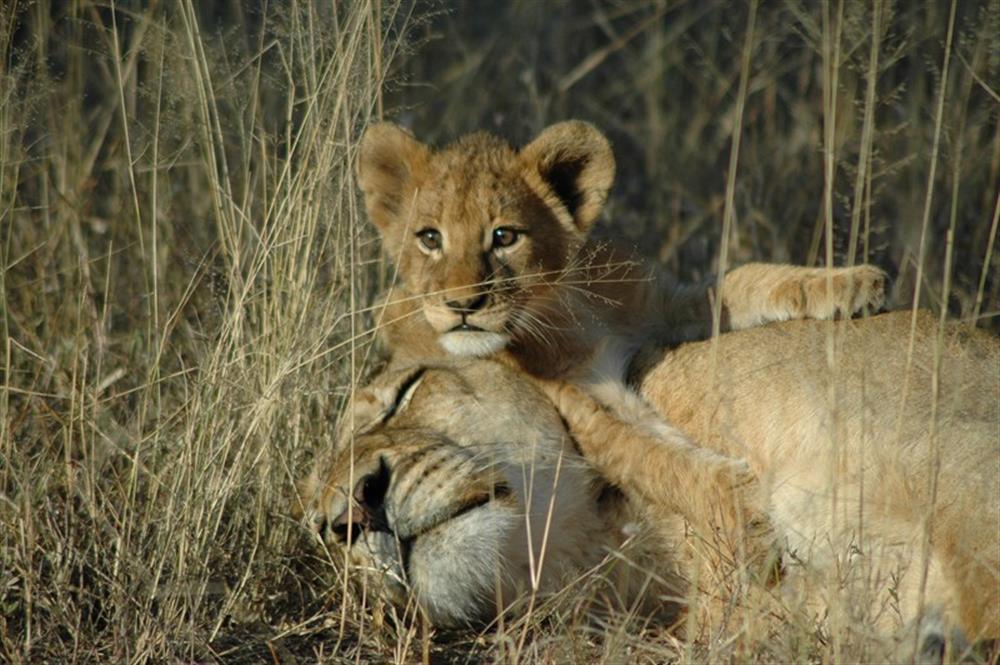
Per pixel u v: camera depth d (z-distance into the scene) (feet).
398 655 27.14
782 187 49.75
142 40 40.09
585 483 30.45
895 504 27.43
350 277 35.32
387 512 27.89
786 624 26.17
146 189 43.01
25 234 40.83
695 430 31.58
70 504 30.27
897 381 29.17
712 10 56.85
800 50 55.26
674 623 29.48
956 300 41.14
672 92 55.93
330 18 36.99
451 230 34.24
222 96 38.65
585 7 59.62
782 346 31.01
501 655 26.55
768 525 29.25
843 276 33.04
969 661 25.26
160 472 31.22
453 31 56.03
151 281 39.96
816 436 29.22
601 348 33.53
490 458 28.91
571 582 28.04
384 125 36.70
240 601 29.91
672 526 30.25
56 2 47.91
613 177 35.88
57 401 34.58
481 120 54.24
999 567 25.70
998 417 27.81
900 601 26.81
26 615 28.40
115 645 27.63
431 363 32.50
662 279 36.55
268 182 39.04
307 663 28.22
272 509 32.12
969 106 48.65
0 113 36.45
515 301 32.96
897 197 47.21
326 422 34.09
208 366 32.55
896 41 47.73
